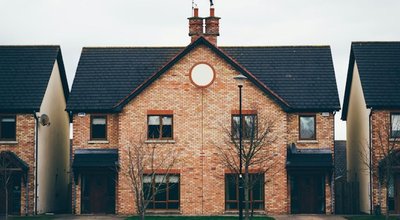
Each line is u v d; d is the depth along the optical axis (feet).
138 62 152.76
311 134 143.43
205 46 140.97
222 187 139.33
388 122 141.69
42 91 146.10
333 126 143.33
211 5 144.46
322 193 142.51
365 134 145.48
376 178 140.46
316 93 145.38
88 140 143.74
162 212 139.33
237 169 137.28
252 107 139.85
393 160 135.44
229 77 140.67
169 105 140.67
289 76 148.77
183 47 155.63
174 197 140.05
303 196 142.61
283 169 139.54
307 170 139.95
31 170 142.92
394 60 149.79
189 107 140.67
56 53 154.30
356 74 155.02
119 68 151.43
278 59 151.94
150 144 140.26
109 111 144.05
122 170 139.85
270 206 139.23
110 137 143.84
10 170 138.31
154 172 135.54
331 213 140.67
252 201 128.06
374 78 146.41
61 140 163.94
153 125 141.08
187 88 140.77
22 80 148.05
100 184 143.74
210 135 140.05
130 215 138.41
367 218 129.49
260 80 147.84
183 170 139.95
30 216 138.41
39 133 144.97
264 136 128.57
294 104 143.54
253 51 153.69
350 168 166.40
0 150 143.33
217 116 140.26
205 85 140.67
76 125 144.05
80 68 150.82
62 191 165.27
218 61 140.97
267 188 139.33
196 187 139.74
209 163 139.85
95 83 148.25
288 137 142.82
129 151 132.77
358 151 154.10
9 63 151.43
